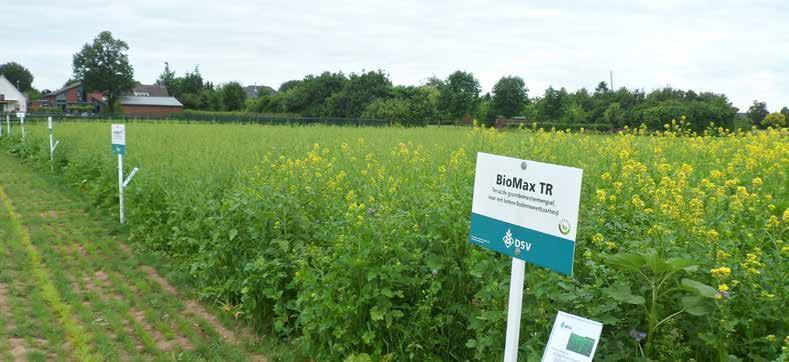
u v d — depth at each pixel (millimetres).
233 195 7289
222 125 32656
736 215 4957
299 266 5707
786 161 7047
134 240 9625
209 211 7805
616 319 3740
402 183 7387
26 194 13617
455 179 6887
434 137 17938
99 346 5703
